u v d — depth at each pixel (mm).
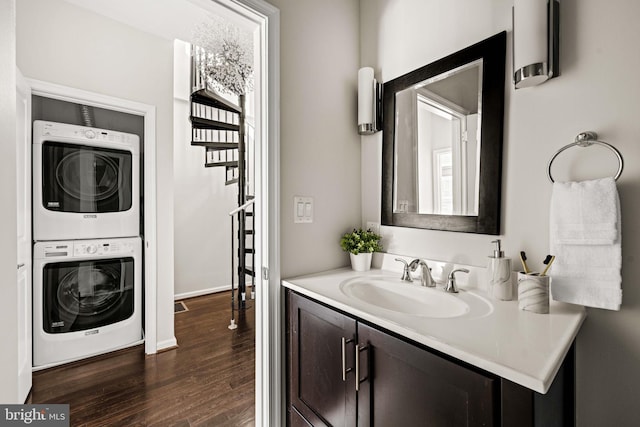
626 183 873
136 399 1781
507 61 1120
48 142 2178
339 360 1056
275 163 1334
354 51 1678
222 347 2486
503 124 1125
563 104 983
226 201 4453
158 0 2098
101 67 2211
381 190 1601
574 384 954
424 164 1387
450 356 725
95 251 2328
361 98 1572
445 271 1303
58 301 2189
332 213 1576
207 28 2500
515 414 610
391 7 1548
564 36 980
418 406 792
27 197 1897
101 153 2402
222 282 4398
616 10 888
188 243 4121
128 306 2479
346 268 1599
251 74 3012
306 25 1464
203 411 1673
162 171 2473
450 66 1280
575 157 961
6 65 607
